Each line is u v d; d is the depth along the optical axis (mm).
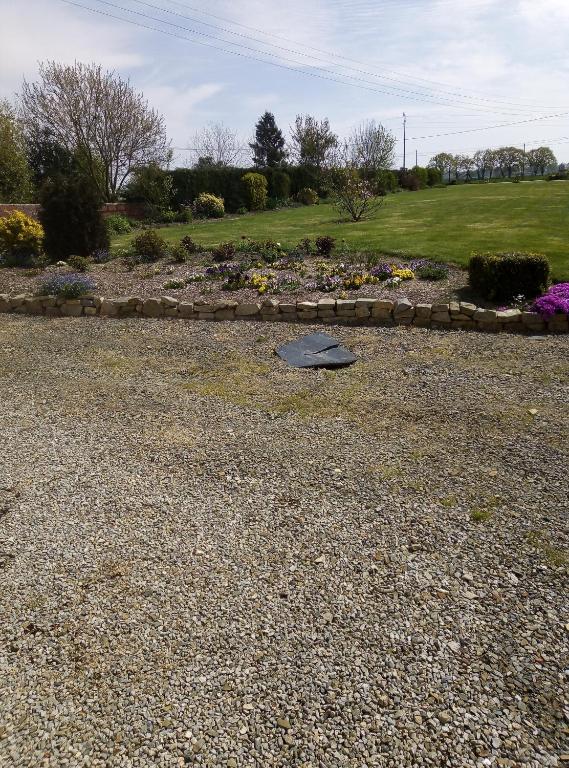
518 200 20141
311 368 5680
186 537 3070
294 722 2029
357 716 2043
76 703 2133
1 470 3846
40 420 4691
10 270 10781
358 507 3285
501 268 7027
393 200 24812
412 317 6773
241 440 4191
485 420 4332
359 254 9977
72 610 2582
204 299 7969
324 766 1876
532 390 4844
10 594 2686
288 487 3521
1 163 19797
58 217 11375
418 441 4059
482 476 3561
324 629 2434
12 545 3037
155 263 10617
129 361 6141
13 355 6520
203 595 2648
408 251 9953
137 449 4109
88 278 9500
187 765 1895
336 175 18297
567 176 37969
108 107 23484
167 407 4875
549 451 3824
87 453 4070
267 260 9961
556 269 8125
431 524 3102
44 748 1968
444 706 2072
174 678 2221
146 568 2838
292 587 2682
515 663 2246
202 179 24062
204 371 5734
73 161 23594
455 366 5484
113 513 3309
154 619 2516
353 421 4445
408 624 2447
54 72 22625
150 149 25234
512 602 2557
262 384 5316
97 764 1908
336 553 2904
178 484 3609
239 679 2207
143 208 22016
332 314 7070
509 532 3016
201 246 11570
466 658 2273
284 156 40281
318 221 17906
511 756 1894
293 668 2248
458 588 2646
